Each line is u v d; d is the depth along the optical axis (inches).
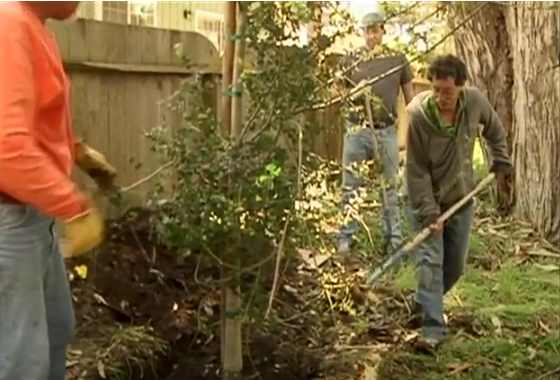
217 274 220.4
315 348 220.1
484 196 373.4
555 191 346.6
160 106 237.5
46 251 130.6
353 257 242.1
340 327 233.9
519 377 210.8
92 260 222.4
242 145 179.6
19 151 119.3
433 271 226.2
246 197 178.1
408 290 255.4
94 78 237.5
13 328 127.0
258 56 179.3
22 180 120.1
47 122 128.2
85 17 255.1
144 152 255.0
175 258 235.6
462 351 225.1
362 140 273.4
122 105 247.4
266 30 177.5
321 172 187.8
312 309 230.7
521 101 359.3
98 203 219.3
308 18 177.9
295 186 179.9
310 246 189.0
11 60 120.3
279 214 180.4
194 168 178.4
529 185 356.2
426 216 222.2
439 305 228.1
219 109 206.2
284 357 210.5
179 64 264.4
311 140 185.6
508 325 247.9
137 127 253.1
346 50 191.2
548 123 348.2
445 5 227.3
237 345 195.6
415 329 238.5
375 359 218.2
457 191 225.8
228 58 185.6
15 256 125.6
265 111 180.4
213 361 207.6
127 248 232.2
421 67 299.3
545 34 348.2
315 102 181.8
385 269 235.8
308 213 185.0
